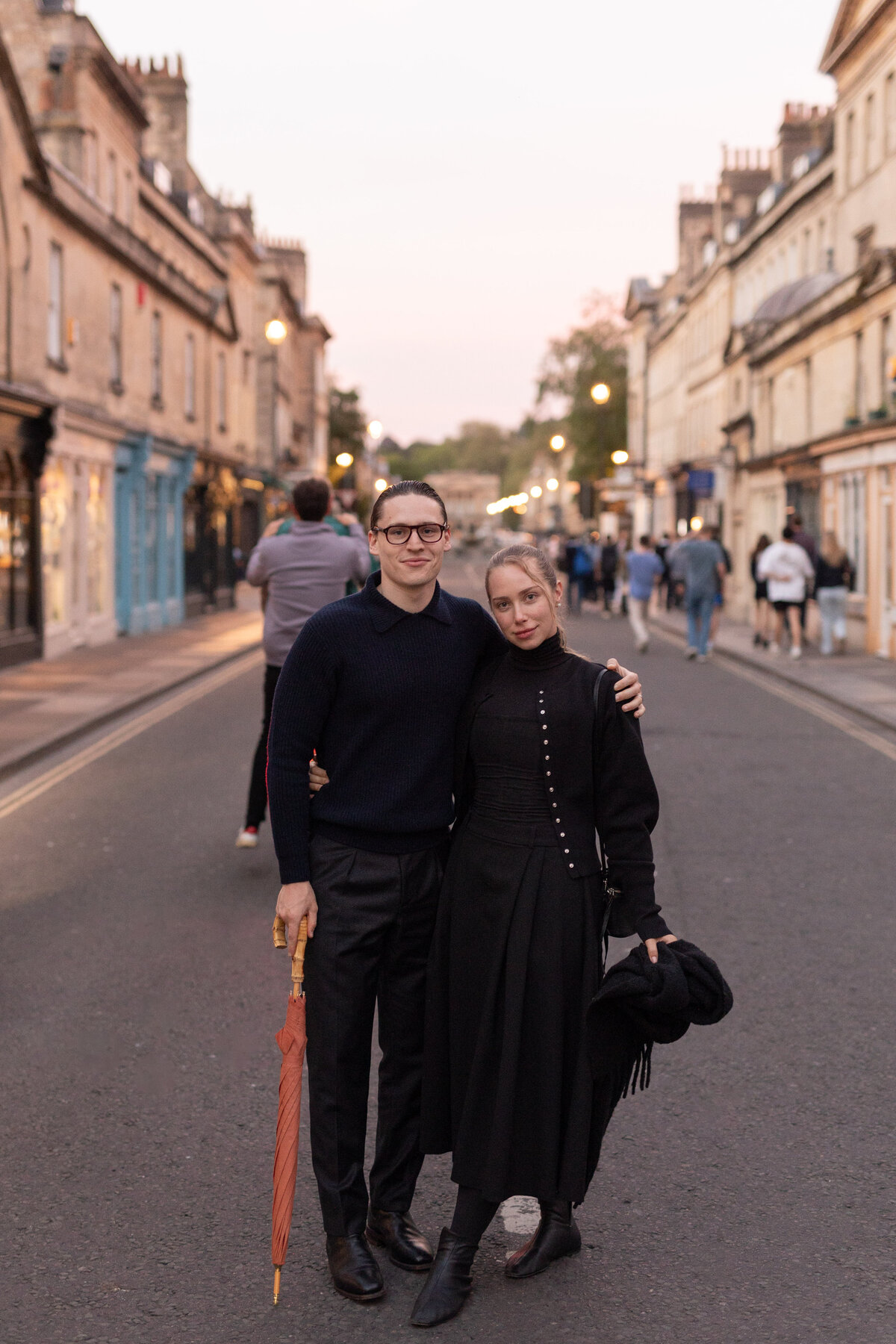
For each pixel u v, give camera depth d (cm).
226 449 3772
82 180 2478
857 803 992
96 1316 335
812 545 2333
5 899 733
